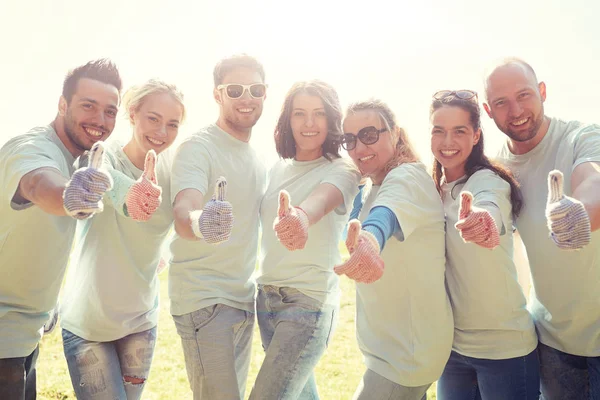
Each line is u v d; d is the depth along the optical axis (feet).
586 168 8.88
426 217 9.21
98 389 10.48
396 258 9.35
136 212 7.48
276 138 11.03
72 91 9.73
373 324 9.74
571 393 10.16
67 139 9.93
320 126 10.50
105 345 10.78
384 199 8.83
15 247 9.40
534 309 10.48
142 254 10.82
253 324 11.01
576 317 9.80
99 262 10.55
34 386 10.63
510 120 10.05
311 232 10.42
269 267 10.60
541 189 10.00
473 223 6.98
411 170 9.48
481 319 9.62
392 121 10.05
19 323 9.77
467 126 9.73
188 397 18.43
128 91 10.68
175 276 10.60
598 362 9.91
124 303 10.68
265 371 9.86
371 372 9.59
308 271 10.28
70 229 10.03
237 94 10.72
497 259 9.39
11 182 8.63
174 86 10.75
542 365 10.41
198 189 9.87
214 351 9.96
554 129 10.18
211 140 10.81
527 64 10.30
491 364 9.62
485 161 10.01
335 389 18.95
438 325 9.48
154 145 10.54
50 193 7.75
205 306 10.13
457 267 9.71
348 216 10.93
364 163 10.07
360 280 7.08
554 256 9.78
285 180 10.95
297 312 10.10
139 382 11.20
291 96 10.66
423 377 9.32
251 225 10.93
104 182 6.76
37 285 9.80
